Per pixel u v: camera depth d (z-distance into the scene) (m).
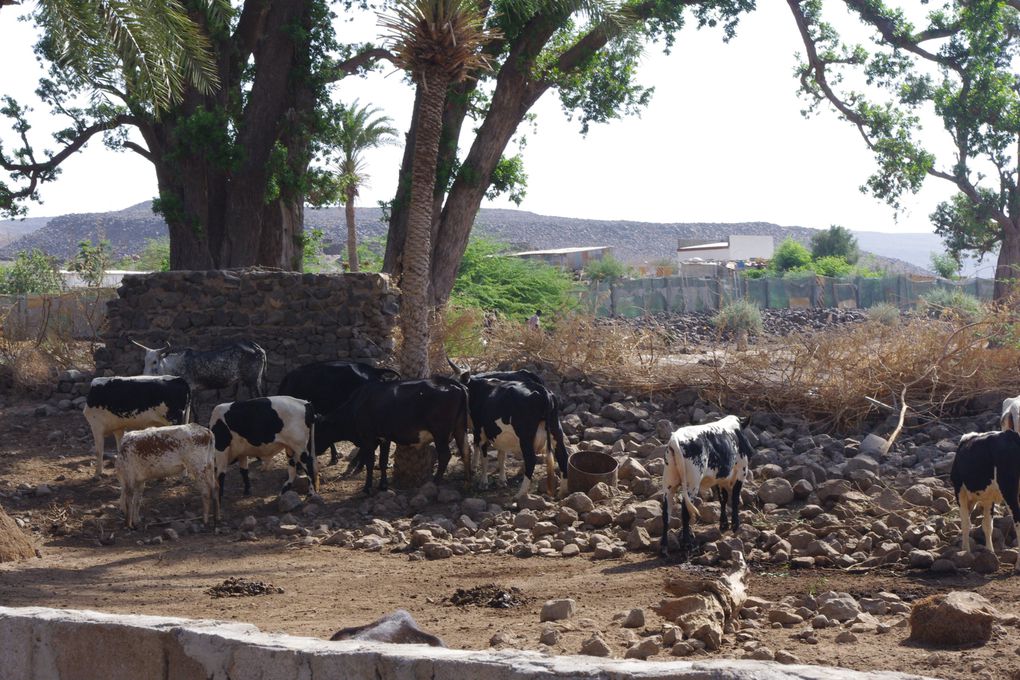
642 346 19.25
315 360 18.95
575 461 14.09
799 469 13.12
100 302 25.38
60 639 5.48
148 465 12.98
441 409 13.96
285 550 11.80
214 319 19.25
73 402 19.66
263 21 24.95
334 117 25.06
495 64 23.28
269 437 13.95
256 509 13.93
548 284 42.03
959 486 9.70
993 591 8.66
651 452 15.08
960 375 16.58
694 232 199.62
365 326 19.06
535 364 19.28
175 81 15.77
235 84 25.31
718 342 20.67
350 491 14.66
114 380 15.05
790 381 17.20
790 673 3.89
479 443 14.34
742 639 7.42
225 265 23.84
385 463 14.40
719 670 3.97
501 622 8.14
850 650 7.01
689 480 10.43
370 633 5.73
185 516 13.64
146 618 5.38
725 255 90.25
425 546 11.26
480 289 40.16
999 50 31.42
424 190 15.34
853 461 13.49
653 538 11.20
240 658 4.90
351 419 14.61
